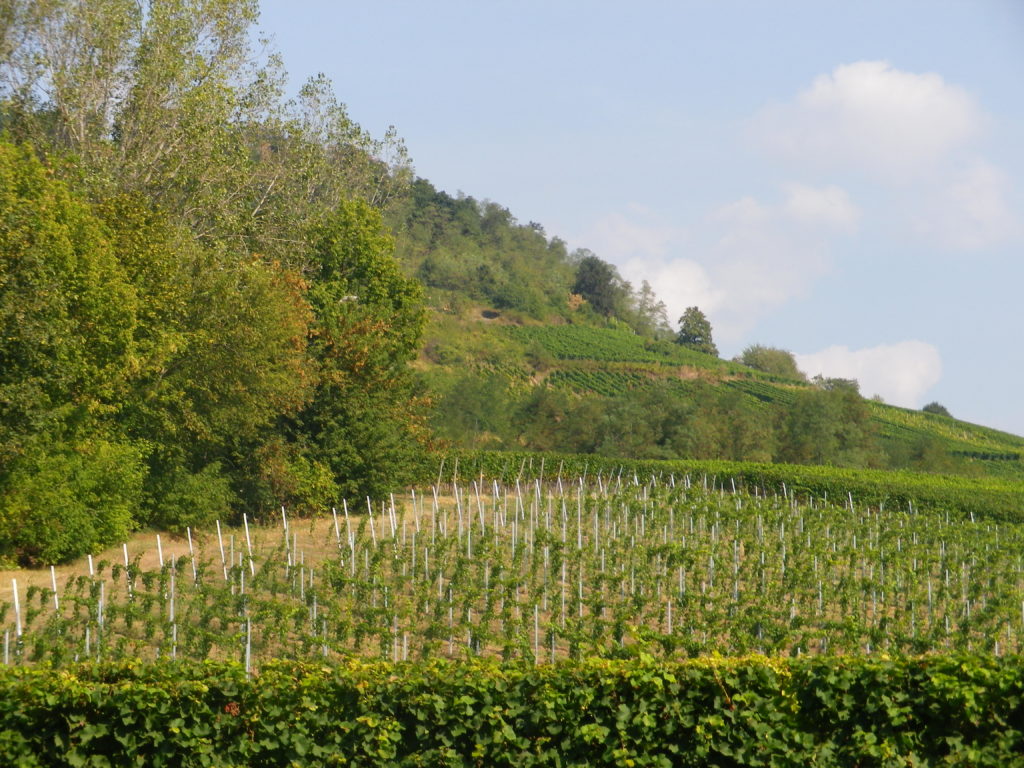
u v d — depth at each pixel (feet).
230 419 99.40
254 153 154.40
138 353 87.51
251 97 130.72
